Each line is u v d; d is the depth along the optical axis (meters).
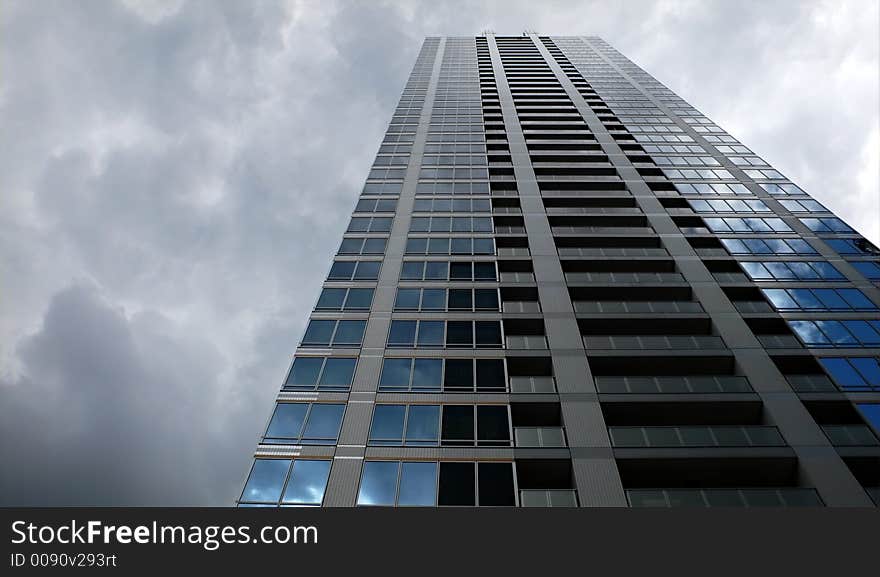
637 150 41.06
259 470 17.84
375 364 22.27
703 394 20.67
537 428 19.36
